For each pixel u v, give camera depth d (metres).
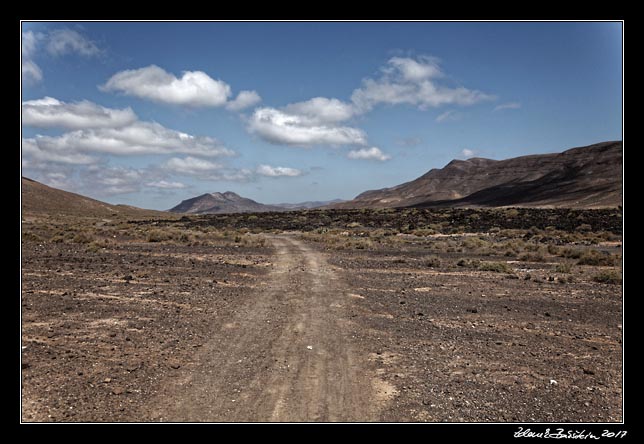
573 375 8.42
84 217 120.00
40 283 16.19
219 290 16.23
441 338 10.73
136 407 6.66
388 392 7.41
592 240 40.41
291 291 16.38
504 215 65.69
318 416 6.46
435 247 33.91
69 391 7.11
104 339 9.91
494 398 7.30
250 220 77.88
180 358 8.90
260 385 7.59
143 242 38.06
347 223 67.19
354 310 13.41
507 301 15.12
